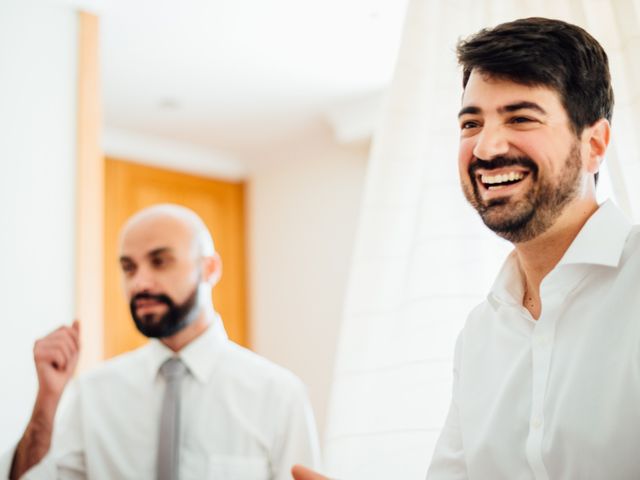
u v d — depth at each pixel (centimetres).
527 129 76
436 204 110
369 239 112
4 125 195
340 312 354
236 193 408
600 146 79
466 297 107
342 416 106
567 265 79
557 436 74
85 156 209
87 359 194
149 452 143
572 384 74
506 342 86
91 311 199
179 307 146
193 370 150
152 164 368
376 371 108
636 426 69
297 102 329
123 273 151
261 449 145
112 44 264
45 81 208
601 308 76
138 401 149
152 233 147
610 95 79
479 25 113
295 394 151
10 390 179
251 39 268
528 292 88
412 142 114
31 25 208
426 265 109
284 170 399
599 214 79
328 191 372
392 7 246
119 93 308
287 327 384
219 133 362
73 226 202
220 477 140
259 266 407
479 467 82
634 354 71
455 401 94
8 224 189
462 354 92
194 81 301
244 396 150
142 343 342
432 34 116
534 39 75
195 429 145
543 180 75
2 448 174
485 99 78
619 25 103
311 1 242
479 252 109
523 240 79
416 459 102
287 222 393
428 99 114
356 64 293
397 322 109
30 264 191
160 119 338
